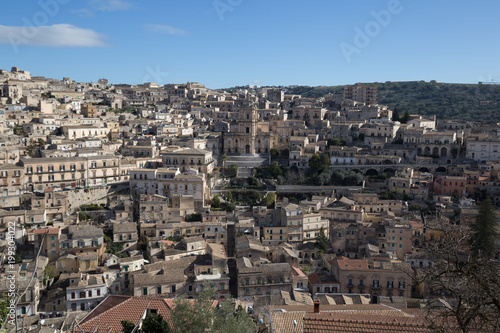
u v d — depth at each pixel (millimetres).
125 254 160250
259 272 138000
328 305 105625
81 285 129750
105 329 71875
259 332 74625
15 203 183625
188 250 157125
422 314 91938
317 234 186125
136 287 129125
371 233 175250
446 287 39719
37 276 133125
